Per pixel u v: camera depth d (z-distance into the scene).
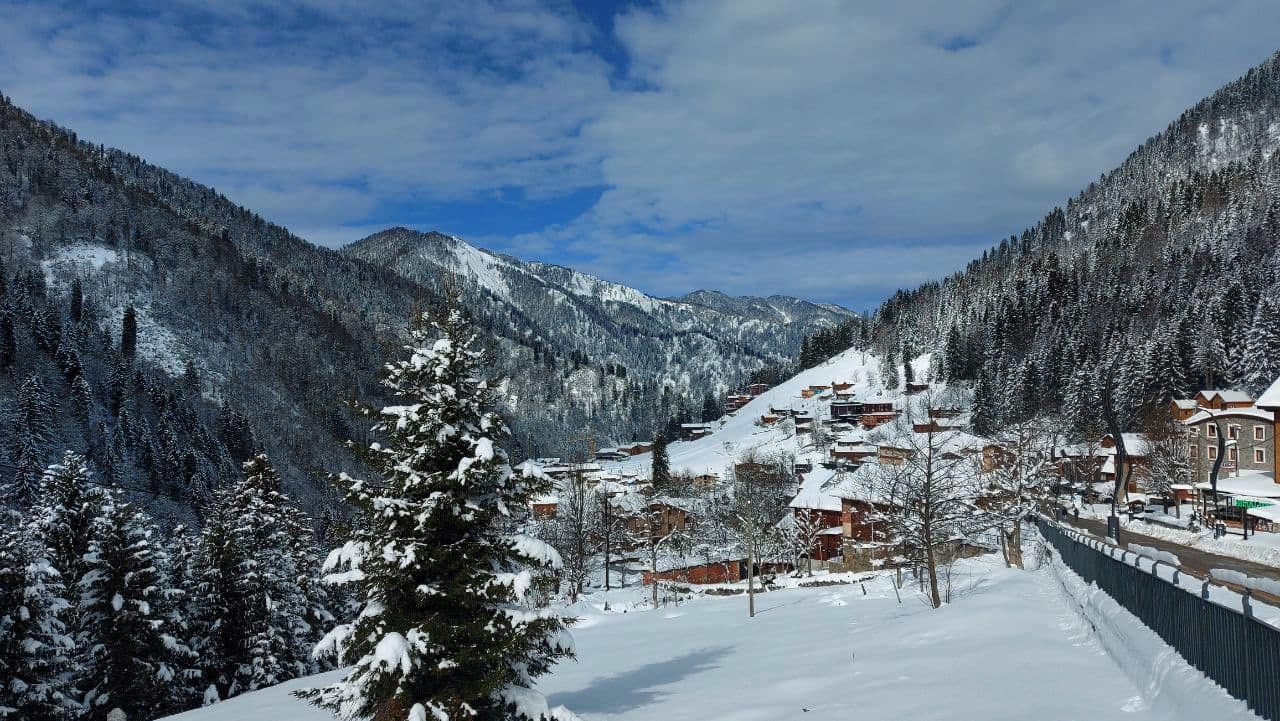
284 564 42.91
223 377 193.12
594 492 80.81
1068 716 12.61
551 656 18.02
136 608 33.84
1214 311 120.31
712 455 181.12
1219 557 42.16
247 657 39.00
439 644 15.58
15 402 118.00
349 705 16.20
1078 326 143.62
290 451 165.62
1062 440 86.50
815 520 78.75
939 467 39.34
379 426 17.11
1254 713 10.18
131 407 137.62
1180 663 13.20
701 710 18.52
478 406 17.30
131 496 111.31
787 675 22.12
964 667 18.48
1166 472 70.00
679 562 78.44
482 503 17.03
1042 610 26.70
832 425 162.62
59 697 29.95
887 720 14.21
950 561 47.38
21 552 29.84
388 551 15.80
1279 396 59.53
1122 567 19.05
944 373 174.62
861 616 37.03
